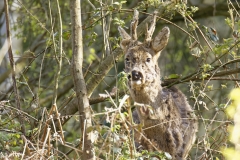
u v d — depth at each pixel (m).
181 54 20.64
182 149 12.52
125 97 10.12
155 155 11.23
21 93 17.05
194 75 13.55
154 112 12.08
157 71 12.25
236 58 13.50
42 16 18.05
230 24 13.12
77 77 11.19
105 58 13.94
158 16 13.84
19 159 10.27
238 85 13.34
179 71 22.09
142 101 12.05
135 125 10.36
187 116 13.08
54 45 12.34
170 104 12.38
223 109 11.96
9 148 10.84
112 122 9.88
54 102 11.98
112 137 10.09
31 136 11.62
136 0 17.98
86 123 10.55
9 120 11.84
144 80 11.79
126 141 10.36
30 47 17.73
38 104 12.77
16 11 17.75
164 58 21.70
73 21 11.59
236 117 8.48
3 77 15.57
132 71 11.70
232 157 8.56
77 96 11.05
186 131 12.73
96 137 10.43
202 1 20.83
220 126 12.38
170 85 13.77
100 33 21.02
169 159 11.65
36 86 17.19
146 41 12.22
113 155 9.91
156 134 12.20
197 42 13.58
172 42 21.83
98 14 13.36
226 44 12.67
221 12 20.56
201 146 13.22
